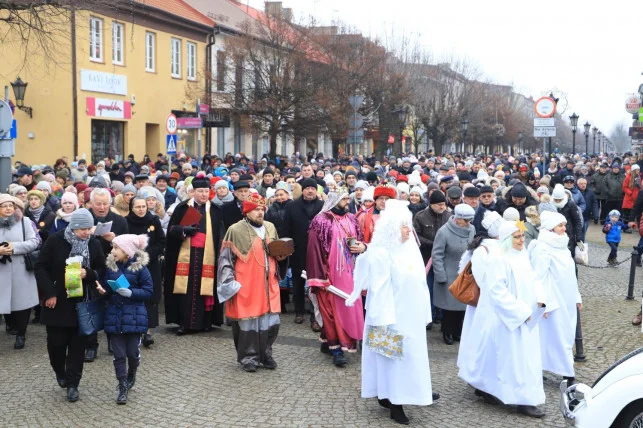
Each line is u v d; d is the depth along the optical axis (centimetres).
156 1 3231
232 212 1057
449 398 749
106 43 2827
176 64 3331
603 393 558
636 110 3738
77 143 2677
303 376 825
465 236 977
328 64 3334
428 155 3650
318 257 866
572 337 791
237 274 838
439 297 976
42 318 732
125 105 2941
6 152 1177
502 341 699
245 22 3155
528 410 694
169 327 1085
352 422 675
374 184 1559
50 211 1118
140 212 957
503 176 1703
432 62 5119
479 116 6019
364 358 697
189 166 1808
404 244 690
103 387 787
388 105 4028
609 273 1566
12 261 943
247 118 3077
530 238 966
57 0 1697
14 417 694
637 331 1024
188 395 756
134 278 727
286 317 1145
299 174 1741
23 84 2341
